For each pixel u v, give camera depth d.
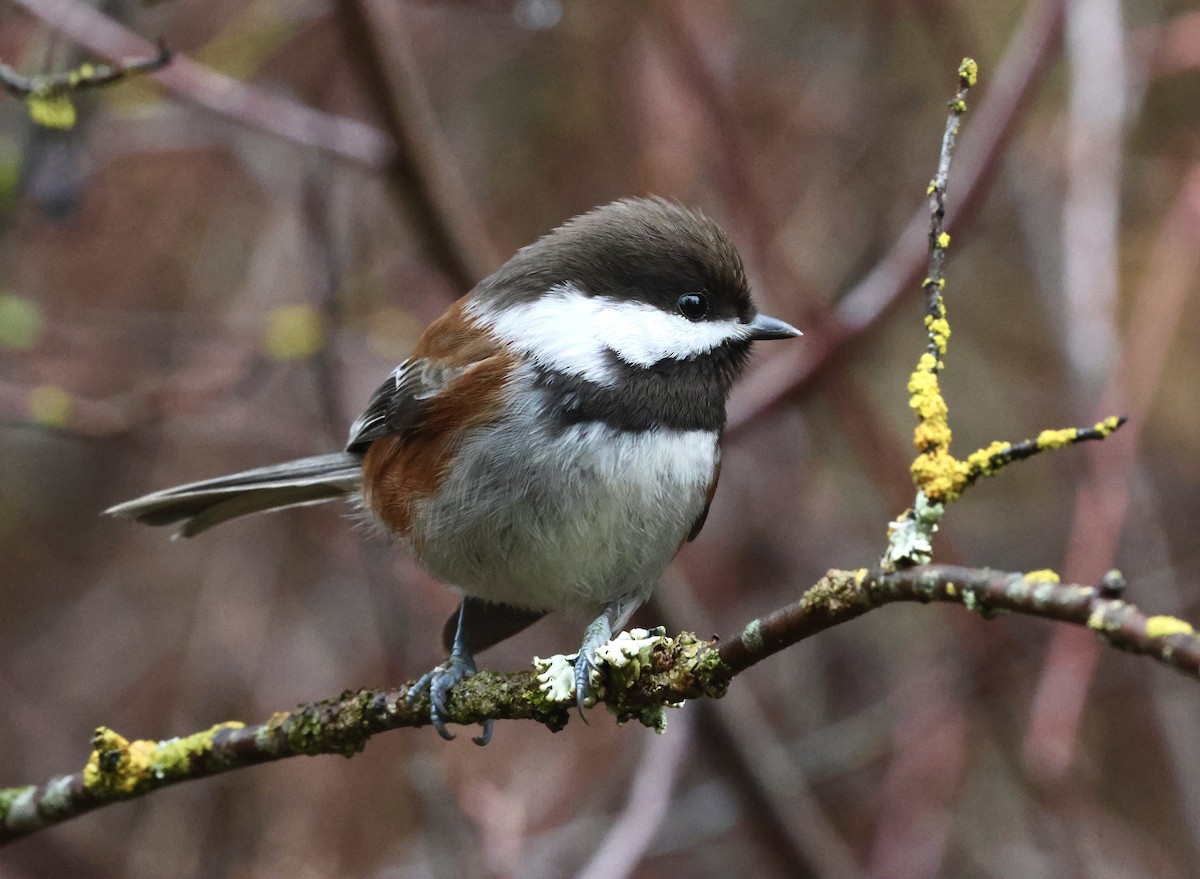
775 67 12.11
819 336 9.34
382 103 8.48
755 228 9.79
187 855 11.23
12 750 12.27
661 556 6.66
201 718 11.85
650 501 6.42
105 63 8.31
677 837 11.37
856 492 12.01
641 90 10.71
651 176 10.57
